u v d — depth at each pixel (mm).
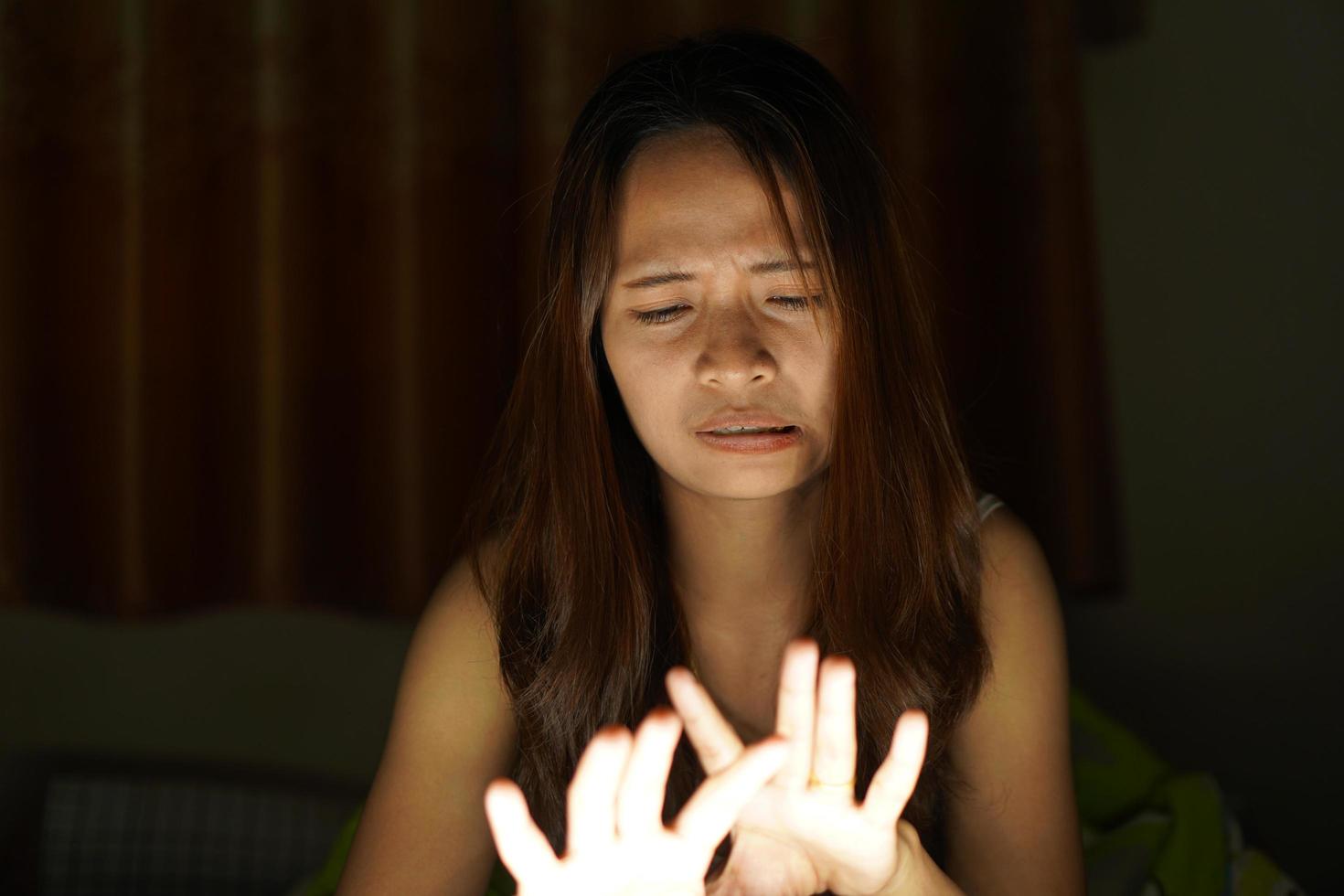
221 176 1698
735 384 1005
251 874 1738
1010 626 1116
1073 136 1618
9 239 1680
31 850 1804
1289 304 1757
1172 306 1793
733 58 1042
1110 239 1810
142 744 1858
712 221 1013
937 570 1089
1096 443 1622
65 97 1672
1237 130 1770
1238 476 1776
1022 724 1104
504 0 1687
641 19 1632
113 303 1673
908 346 1093
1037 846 1088
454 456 1686
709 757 912
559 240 1079
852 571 1062
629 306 1030
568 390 1084
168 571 1699
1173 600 1796
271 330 1691
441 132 1670
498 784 855
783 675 916
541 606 1112
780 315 1020
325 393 1708
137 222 1665
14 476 1701
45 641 1858
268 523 1713
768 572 1106
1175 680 1793
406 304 1672
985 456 1500
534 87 1623
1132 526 1805
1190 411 1790
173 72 1675
